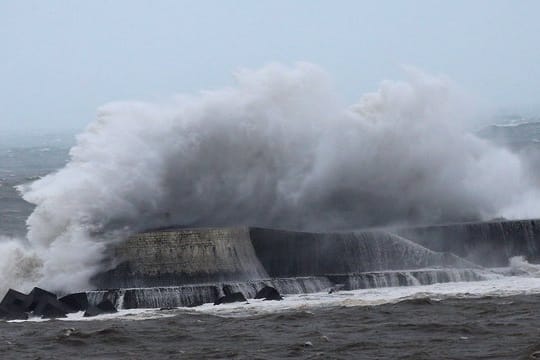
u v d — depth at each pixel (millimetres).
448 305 67062
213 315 67188
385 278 79750
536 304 66188
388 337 57469
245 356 54031
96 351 57000
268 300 73625
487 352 52531
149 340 59312
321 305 69750
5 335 62438
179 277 77938
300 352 54531
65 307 72812
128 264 78312
